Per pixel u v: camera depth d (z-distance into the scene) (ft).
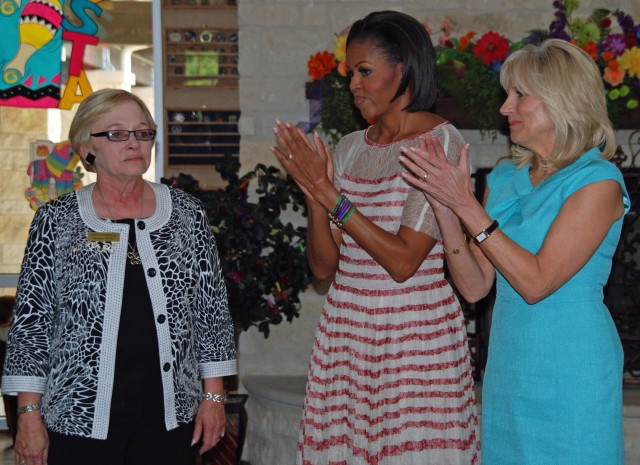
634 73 12.38
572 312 6.86
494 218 7.48
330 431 8.00
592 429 6.79
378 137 8.22
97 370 7.24
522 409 7.01
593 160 6.91
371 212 7.93
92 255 7.34
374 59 7.74
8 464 13.58
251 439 13.83
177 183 13.08
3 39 14.87
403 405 7.65
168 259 7.53
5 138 15.10
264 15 14.05
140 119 7.54
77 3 14.96
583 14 13.94
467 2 13.97
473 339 13.75
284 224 14.16
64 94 15.06
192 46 14.93
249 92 14.12
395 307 7.73
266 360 14.30
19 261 15.29
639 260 13.16
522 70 6.99
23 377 7.29
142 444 7.45
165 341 7.42
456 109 13.00
